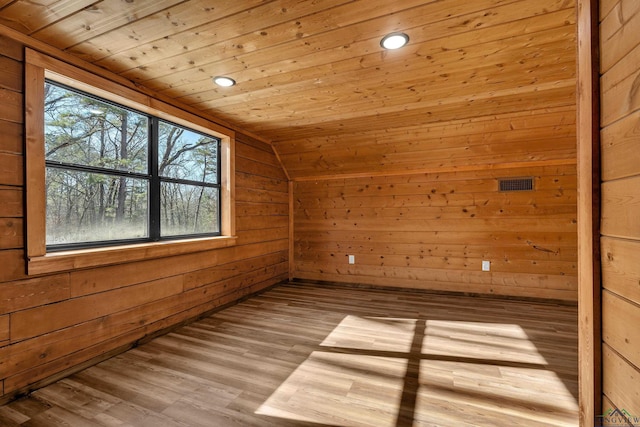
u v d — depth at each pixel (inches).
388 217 166.2
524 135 127.7
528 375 76.5
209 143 131.1
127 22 65.0
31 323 71.0
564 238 136.9
